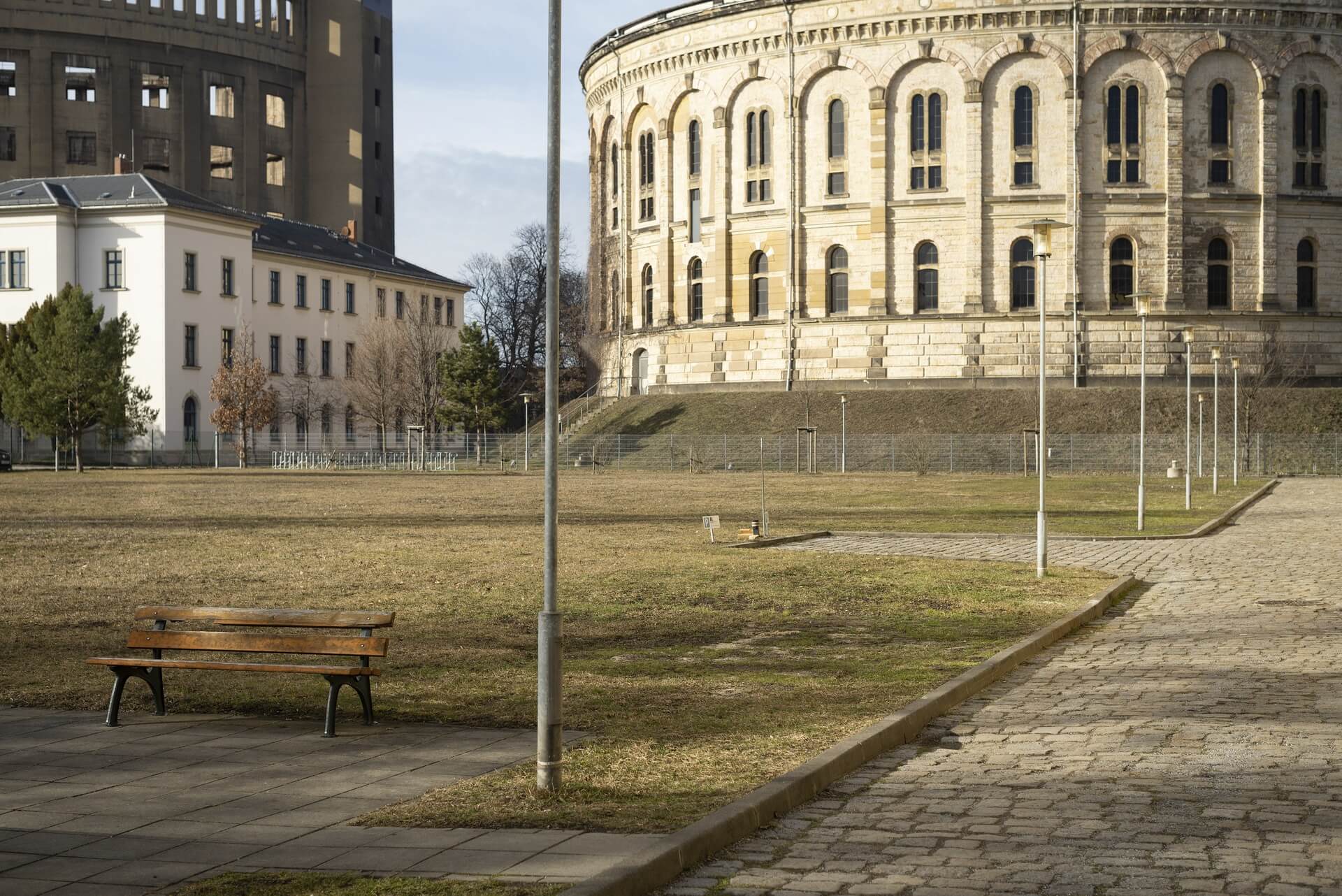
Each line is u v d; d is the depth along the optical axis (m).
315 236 124.44
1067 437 88.62
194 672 15.93
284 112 140.88
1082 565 29.28
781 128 100.31
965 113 95.00
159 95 135.62
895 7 95.50
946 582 25.56
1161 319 94.06
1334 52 94.81
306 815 9.52
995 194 94.88
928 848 8.98
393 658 16.92
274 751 11.65
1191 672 15.92
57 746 11.86
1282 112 94.62
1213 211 94.38
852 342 97.88
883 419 93.00
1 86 127.62
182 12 129.75
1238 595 23.80
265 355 110.19
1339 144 95.62
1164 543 35.81
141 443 99.94
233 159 134.88
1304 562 29.94
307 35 140.88
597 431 101.31
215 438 103.38
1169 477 79.56
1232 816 9.64
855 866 8.59
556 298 10.52
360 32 140.12
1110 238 94.31
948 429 91.19
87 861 8.45
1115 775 10.91
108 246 100.38
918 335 96.19
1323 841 8.97
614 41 110.94
